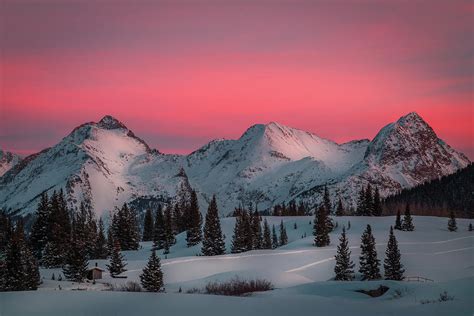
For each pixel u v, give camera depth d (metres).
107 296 37.97
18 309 33.31
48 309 33.19
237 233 175.38
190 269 116.56
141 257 178.62
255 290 62.75
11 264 99.88
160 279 87.19
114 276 113.19
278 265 124.19
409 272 113.19
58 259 138.62
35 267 102.94
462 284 46.72
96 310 32.66
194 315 31.09
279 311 32.75
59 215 154.88
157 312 32.03
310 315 31.89
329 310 33.75
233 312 32.28
